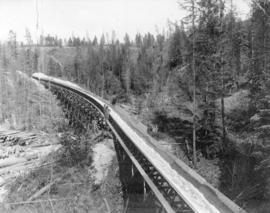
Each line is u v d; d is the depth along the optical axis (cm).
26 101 5091
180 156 2116
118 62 6700
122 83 6081
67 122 4300
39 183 2005
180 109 2506
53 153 2666
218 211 956
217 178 1736
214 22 1850
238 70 2403
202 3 1808
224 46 1948
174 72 2355
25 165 2672
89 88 6544
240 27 2478
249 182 1562
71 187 1850
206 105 2000
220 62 1930
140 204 1471
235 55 2441
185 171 1297
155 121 2800
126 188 1642
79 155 2319
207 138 2052
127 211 1454
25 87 5509
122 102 5366
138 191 1617
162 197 1146
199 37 1859
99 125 3142
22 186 2086
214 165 1886
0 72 5662
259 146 1627
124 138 2158
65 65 9231
